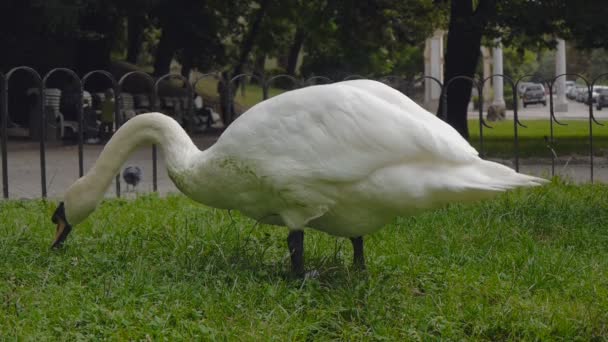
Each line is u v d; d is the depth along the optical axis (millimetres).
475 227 4391
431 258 3979
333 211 3598
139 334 3256
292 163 3535
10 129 12500
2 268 3773
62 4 11125
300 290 3535
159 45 15805
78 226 4410
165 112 13500
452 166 3465
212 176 3664
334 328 3365
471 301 3498
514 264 3863
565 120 18656
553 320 3385
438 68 21328
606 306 3482
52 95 11070
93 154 9461
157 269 3736
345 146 3490
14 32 12750
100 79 14352
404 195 3475
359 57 17656
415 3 13641
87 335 3262
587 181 6082
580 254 4094
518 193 5180
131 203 5074
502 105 20344
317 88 3561
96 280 3648
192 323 3324
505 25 10367
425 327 3348
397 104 3566
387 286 3643
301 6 15938
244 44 17266
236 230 4219
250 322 3338
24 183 6996
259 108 3607
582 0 9055
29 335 3223
